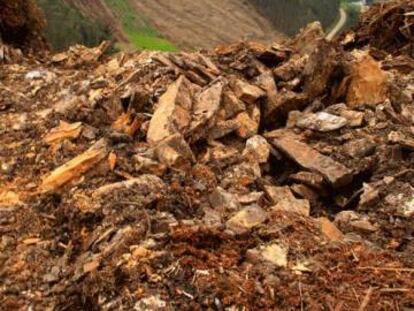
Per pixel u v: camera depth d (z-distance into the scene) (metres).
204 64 9.41
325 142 7.64
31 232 6.01
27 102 8.78
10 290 5.29
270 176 7.35
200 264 4.96
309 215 6.34
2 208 6.29
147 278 4.84
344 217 6.39
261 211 5.85
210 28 71.31
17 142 7.59
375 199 6.57
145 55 9.64
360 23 12.40
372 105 8.34
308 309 4.62
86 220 5.84
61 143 7.27
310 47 9.83
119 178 6.44
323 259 5.25
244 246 5.32
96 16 56.41
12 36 12.39
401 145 7.33
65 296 5.17
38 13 13.17
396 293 4.81
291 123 8.10
